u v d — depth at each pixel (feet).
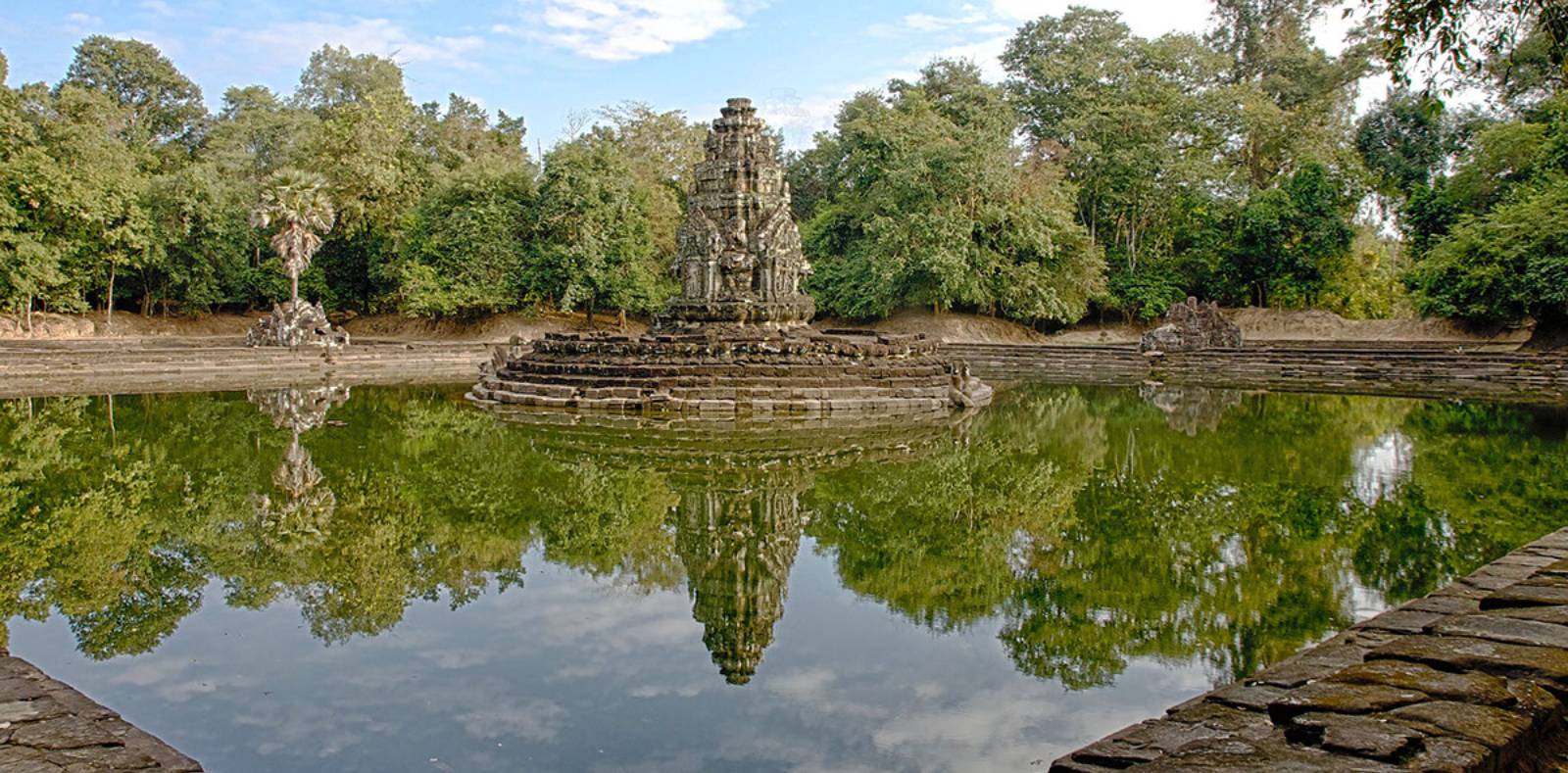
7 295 146.61
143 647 27.48
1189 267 194.90
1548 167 130.82
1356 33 181.68
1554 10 43.04
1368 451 63.21
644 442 68.03
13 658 22.65
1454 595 25.79
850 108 211.20
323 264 197.16
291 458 60.08
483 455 62.03
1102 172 192.65
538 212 181.16
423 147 224.53
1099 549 39.06
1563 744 15.34
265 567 35.91
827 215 196.03
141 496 48.16
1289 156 198.29
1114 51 198.59
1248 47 208.33
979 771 20.02
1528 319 141.18
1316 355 130.62
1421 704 15.71
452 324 188.96
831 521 44.78
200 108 252.42
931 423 79.92
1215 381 125.70
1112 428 77.46
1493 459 59.06
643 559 37.93
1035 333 192.85
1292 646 26.68
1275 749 14.28
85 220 152.66
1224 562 36.29
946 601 32.40
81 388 105.40
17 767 16.46
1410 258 165.48
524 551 39.09
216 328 187.62
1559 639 19.90
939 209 175.11
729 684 25.11
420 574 35.50
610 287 180.65
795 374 87.40
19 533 40.45
